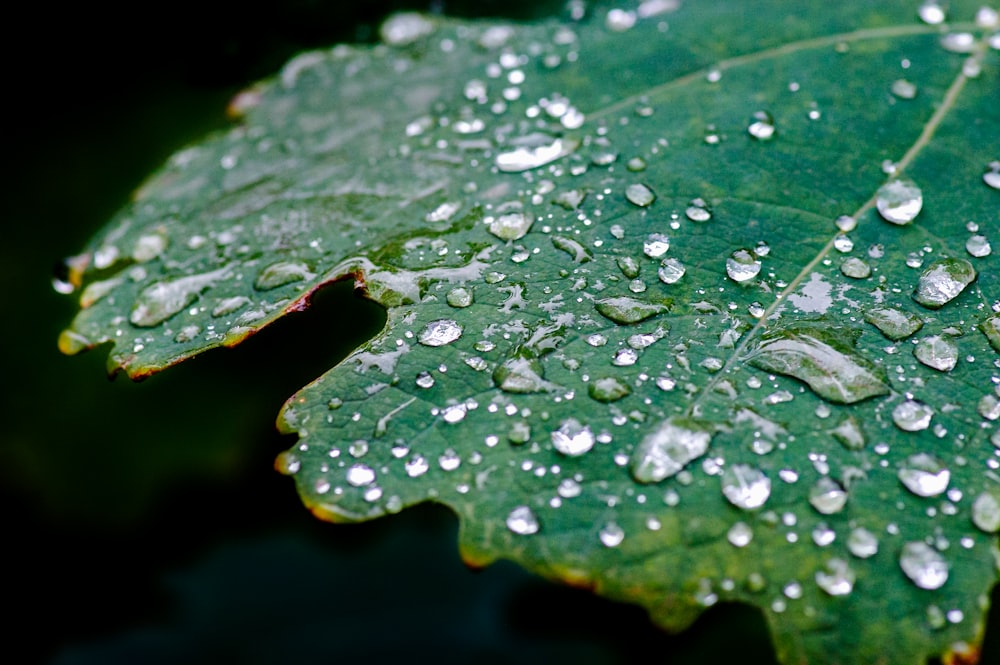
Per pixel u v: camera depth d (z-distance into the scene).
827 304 0.27
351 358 0.27
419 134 0.29
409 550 0.41
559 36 0.30
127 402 0.37
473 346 0.27
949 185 0.28
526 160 0.28
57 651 0.37
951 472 0.26
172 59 0.33
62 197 0.35
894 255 0.27
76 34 0.33
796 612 0.25
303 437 0.26
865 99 0.29
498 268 0.27
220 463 0.38
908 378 0.26
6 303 0.35
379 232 0.28
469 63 0.30
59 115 0.35
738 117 0.29
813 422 0.26
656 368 0.26
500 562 0.41
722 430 0.26
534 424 0.26
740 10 0.29
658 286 0.27
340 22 0.31
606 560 0.25
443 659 0.38
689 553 0.25
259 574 0.40
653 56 0.29
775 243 0.27
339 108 0.30
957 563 0.25
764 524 0.25
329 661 0.38
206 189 0.29
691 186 0.28
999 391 0.26
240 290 0.28
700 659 0.37
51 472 0.37
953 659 0.25
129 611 0.39
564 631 0.38
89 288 0.28
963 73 0.29
